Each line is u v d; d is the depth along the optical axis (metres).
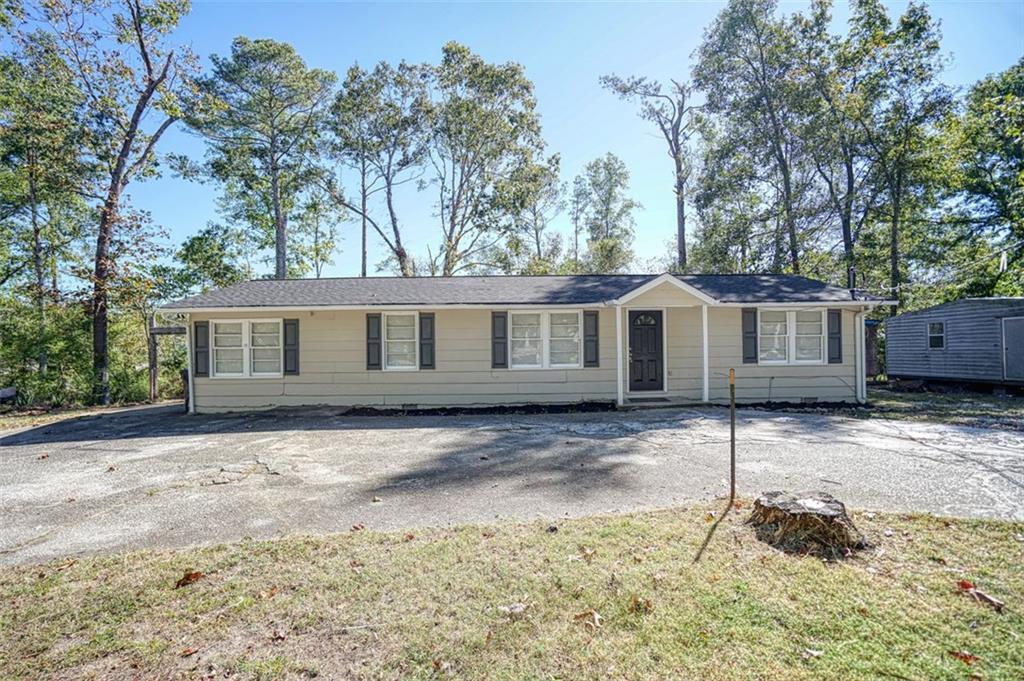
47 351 16.80
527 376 12.06
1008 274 20.28
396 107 25.12
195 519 4.60
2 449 8.06
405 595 3.11
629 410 11.17
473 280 14.02
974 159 22.47
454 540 3.93
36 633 2.81
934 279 20.92
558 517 4.45
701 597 2.99
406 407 11.91
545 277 14.34
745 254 24.22
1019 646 2.50
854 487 5.20
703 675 2.34
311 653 2.58
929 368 16.45
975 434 7.97
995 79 22.69
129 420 11.03
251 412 11.54
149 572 3.49
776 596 2.99
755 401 12.21
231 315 11.91
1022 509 4.46
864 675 2.31
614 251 31.70
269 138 25.06
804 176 22.50
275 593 3.17
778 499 4.04
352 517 4.59
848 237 21.22
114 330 18.42
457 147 25.88
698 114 25.98
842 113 20.42
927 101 19.33
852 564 3.39
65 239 21.02
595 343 12.12
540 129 26.67
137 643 2.70
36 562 3.74
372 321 11.95
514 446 7.46
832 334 12.36
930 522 4.11
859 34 20.39
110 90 16.88
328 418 10.59
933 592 3.01
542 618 2.83
